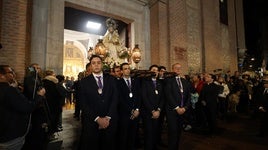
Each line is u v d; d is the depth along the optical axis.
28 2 6.12
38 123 3.54
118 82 4.21
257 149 4.77
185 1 10.89
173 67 4.68
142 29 9.84
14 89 2.54
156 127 4.25
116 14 8.91
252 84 11.34
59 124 5.02
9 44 5.36
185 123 6.60
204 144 5.13
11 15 5.46
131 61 8.58
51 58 6.68
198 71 11.73
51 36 6.76
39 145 3.54
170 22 9.80
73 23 12.28
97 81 3.50
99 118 3.26
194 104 6.93
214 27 13.17
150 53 9.84
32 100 3.01
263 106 5.90
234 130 6.64
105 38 8.52
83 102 3.34
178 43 10.09
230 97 10.23
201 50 12.23
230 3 16.05
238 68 17.50
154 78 4.59
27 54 5.97
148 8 10.09
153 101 4.26
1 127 2.42
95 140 3.25
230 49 15.31
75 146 4.69
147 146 4.14
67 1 7.44
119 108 4.09
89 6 8.06
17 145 2.53
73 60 20.78
